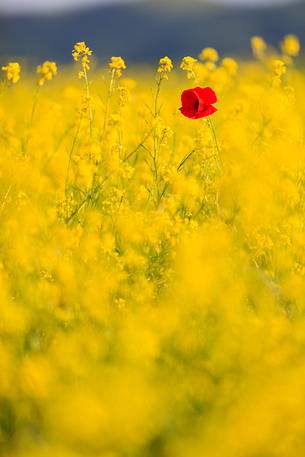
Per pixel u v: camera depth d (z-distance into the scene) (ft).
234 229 17.44
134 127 24.30
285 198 19.06
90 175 18.93
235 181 18.35
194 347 12.73
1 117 24.07
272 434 10.36
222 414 11.27
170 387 11.59
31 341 13.28
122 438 9.93
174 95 30.35
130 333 12.07
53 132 25.32
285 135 21.53
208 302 13.34
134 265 16.12
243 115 23.68
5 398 11.98
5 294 13.74
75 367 11.40
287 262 16.34
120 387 10.02
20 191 18.31
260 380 11.60
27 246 15.51
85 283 14.35
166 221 16.84
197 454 10.10
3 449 11.42
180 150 22.68
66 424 9.62
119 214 17.31
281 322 13.23
